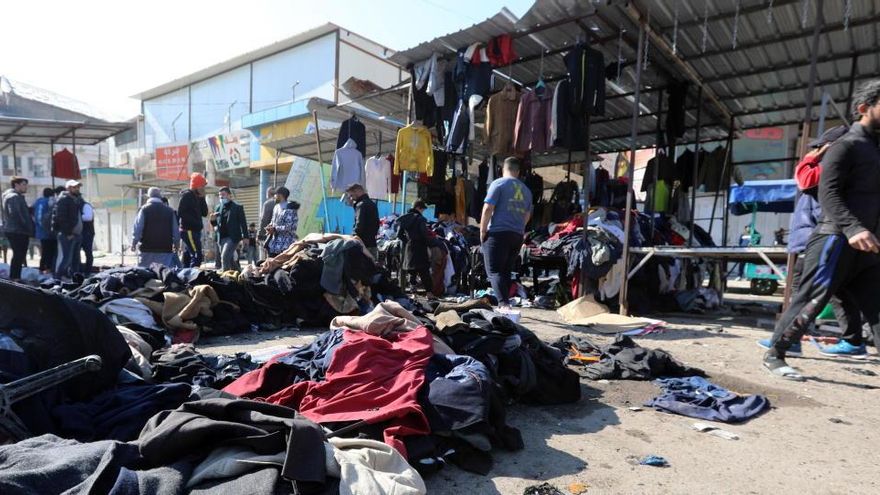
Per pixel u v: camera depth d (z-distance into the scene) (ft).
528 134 21.17
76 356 7.48
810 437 8.34
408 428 7.02
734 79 24.88
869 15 18.49
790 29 19.97
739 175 32.83
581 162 37.76
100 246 84.43
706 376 11.81
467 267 26.78
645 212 28.32
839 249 10.69
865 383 11.30
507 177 18.22
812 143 12.23
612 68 22.25
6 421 5.76
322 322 17.40
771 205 25.31
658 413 9.52
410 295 25.75
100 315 8.11
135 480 4.91
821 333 16.87
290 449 5.38
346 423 7.18
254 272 18.22
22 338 7.07
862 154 10.25
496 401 8.05
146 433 5.96
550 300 23.71
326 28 63.05
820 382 11.41
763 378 11.70
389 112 30.45
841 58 21.76
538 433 8.46
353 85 28.19
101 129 40.04
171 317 14.78
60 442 5.55
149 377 8.89
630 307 21.61
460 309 13.50
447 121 23.39
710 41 21.16
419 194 31.01
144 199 52.80
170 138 85.71
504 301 17.80
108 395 7.51
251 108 72.90
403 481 5.80
